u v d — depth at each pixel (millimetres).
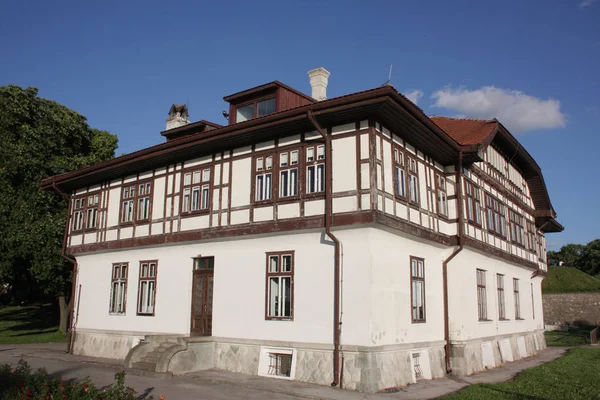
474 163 18016
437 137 14398
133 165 17922
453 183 16312
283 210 13812
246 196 14805
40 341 24422
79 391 8141
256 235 14297
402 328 13133
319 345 12586
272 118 13555
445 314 15422
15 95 24891
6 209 23516
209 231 15461
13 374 9719
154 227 17297
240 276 14664
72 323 19750
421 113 13125
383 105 12109
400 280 13367
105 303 18688
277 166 14289
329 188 12891
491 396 11375
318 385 12250
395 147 13688
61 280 24219
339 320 12320
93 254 19750
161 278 16906
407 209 13750
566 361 18781
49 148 25453
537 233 26781
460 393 11648
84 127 27922
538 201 25922
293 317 13258
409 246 14039
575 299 40562
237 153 15398
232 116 18094
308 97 17703
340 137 13117
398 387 12328
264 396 11031
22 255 23297
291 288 13453
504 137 20172
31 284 29391
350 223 12391
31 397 8070
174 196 16938
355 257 12391
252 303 14227
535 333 24359
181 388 11805
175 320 16125
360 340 11922
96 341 18609
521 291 22766
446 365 15125
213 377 13195
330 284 12750
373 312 11969
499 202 20500
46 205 24312
